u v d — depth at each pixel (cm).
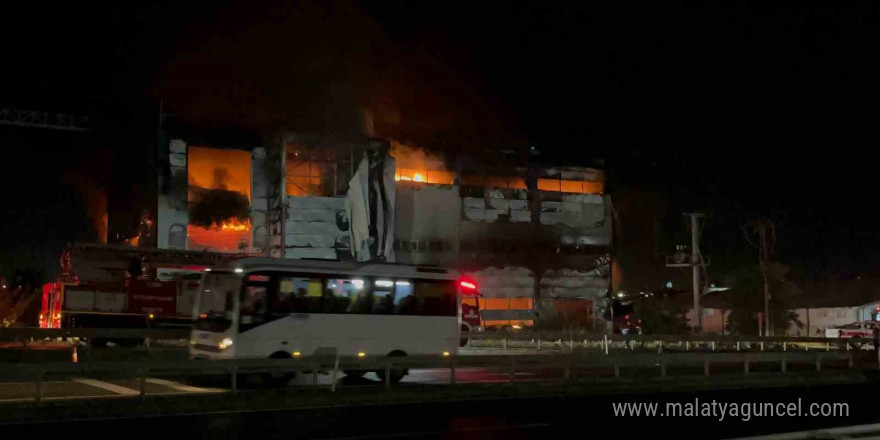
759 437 1111
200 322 2048
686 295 6375
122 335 2742
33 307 4956
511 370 1911
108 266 3591
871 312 5738
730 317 5575
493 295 5359
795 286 5538
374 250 4825
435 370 2616
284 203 4597
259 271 2030
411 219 5172
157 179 4419
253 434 1241
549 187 5750
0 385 1870
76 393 1723
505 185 5569
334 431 1280
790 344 4216
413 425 1357
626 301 6481
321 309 2097
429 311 2277
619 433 1288
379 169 4922
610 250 5825
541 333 3547
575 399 1795
